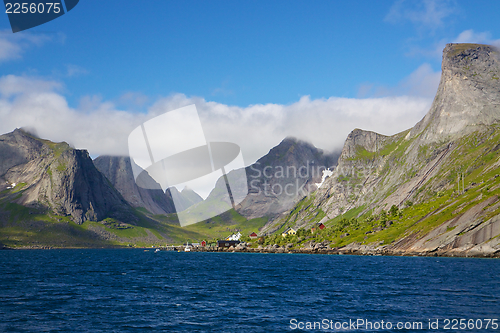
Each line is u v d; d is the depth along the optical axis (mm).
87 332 44844
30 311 55781
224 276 106812
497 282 86312
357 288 79000
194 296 69812
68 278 101688
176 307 59250
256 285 85312
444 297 67125
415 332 45312
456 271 112375
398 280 92125
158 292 74938
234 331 45562
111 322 49500
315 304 61625
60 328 46469
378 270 119625
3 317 51844
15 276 106625
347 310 56906
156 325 48031
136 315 53500
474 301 63188
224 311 56312
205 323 49125
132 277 105062
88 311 55969
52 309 57375
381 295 69812
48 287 81938
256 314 54344
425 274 104750
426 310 56531
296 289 78438
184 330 45875
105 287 82375
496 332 45156
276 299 66375
